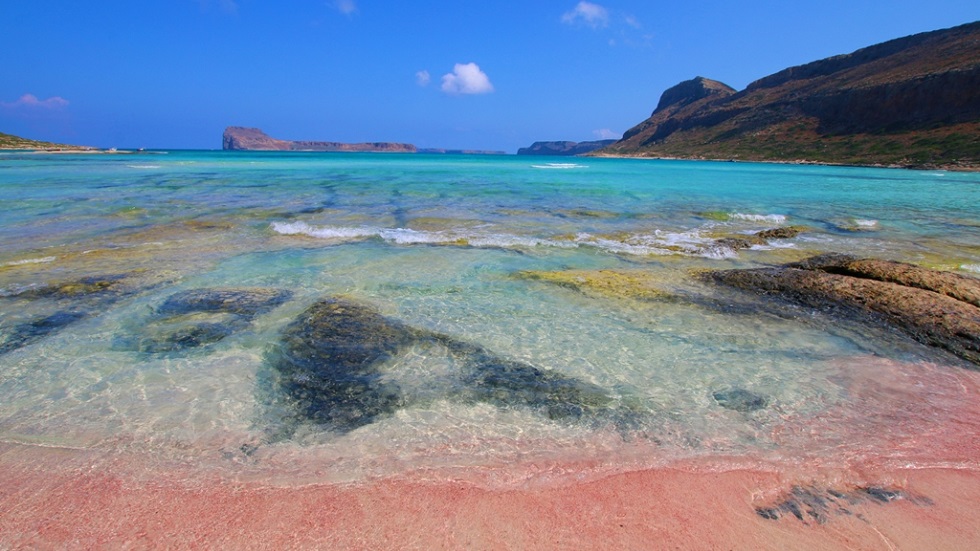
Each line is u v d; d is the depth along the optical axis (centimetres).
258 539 355
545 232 1476
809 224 1736
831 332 743
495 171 4634
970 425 512
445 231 1465
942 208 2212
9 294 838
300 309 792
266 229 1438
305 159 8019
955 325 715
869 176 4647
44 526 364
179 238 1309
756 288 919
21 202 1895
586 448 467
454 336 710
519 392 566
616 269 1067
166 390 556
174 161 5675
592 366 632
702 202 2317
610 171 5116
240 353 644
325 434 483
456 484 416
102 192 2273
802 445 475
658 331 743
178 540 354
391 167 5144
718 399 558
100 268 1009
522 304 844
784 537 367
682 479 427
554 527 373
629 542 361
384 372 605
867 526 377
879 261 962
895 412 535
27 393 544
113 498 393
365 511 383
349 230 1412
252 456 447
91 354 638
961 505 400
